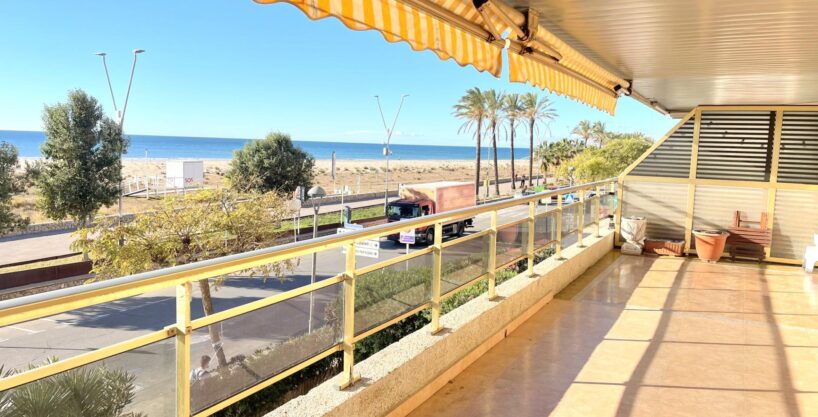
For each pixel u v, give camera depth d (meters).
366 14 2.03
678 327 4.82
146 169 96.75
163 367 1.77
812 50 4.27
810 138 7.67
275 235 14.60
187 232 12.80
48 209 23.42
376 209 43.03
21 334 13.50
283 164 35.94
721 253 7.84
